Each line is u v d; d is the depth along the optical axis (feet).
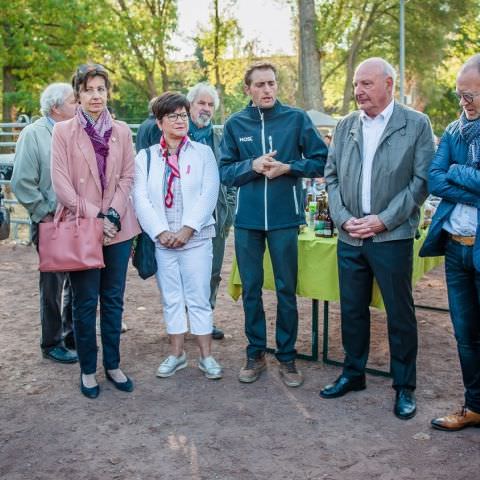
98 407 11.20
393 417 10.63
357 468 9.04
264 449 9.64
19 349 14.32
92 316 11.31
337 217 10.71
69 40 61.16
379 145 10.16
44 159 12.05
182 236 11.73
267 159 11.09
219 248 14.71
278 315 11.98
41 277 13.01
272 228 11.51
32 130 12.11
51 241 10.41
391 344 10.78
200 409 11.08
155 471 9.07
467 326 9.77
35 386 12.16
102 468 9.17
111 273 11.50
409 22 83.97
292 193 11.58
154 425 10.49
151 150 12.16
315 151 11.46
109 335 11.77
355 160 10.44
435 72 93.35
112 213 10.98
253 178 11.43
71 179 10.85
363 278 10.93
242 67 84.33
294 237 11.69
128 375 12.67
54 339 13.46
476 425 10.14
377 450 9.53
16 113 66.64
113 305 11.66
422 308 17.58
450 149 9.50
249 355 12.34
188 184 11.85
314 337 13.23
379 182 10.21
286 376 12.07
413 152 10.11
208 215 11.97
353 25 85.10
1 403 11.41
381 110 10.19
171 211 11.91
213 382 12.27
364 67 10.00
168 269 12.21
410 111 10.19
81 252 10.37
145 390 11.93
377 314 16.99
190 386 12.09
